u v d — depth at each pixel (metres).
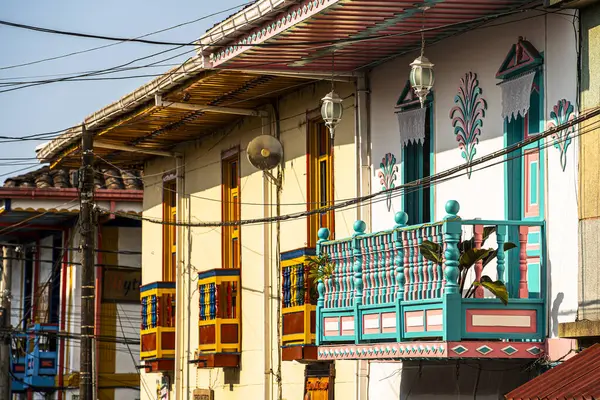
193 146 29.09
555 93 16.58
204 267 28.17
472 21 17.48
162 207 31.11
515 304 16.38
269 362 24.56
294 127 23.98
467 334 16.14
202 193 28.45
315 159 23.38
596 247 15.52
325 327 19.62
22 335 44.78
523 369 16.84
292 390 23.61
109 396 39.47
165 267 30.94
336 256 19.36
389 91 20.92
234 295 26.14
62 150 30.33
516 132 17.56
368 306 18.25
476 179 18.36
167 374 30.39
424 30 17.39
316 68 21.33
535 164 17.14
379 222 21.17
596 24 15.77
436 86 19.53
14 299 46.44
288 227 24.08
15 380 41.69
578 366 14.77
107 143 29.22
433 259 16.66
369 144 21.53
